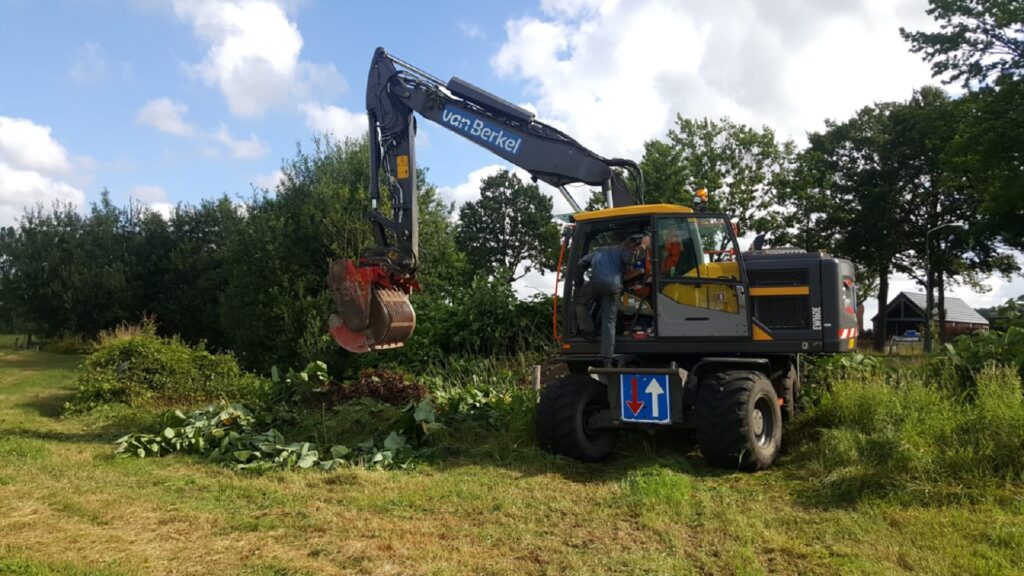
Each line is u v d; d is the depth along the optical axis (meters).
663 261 6.84
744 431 6.14
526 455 6.80
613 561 4.08
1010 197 21.38
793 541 4.40
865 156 35.75
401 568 3.96
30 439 8.09
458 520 4.90
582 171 8.08
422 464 6.66
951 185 26.94
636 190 8.12
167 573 3.86
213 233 36.34
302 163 21.84
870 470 5.44
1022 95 21.06
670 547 4.32
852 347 7.07
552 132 8.32
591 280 6.83
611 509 5.12
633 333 6.87
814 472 5.95
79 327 33.88
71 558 4.04
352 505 5.25
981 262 34.31
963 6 21.94
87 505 5.21
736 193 30.78
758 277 6.89
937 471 5.34
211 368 11.96
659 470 5.77
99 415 10.20
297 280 17.08
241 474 6.37
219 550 4.27
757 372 6.62
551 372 10.38
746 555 4.12
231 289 18.39
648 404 6.53
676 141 31.61
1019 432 5.41
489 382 11.14
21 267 33.78
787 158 31.67
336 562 4.08
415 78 8.66
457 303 13.82
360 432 7.87
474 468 6.46
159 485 5.95
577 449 6.68
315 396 9.05
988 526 4.46
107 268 33.75
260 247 17.59
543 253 53.47
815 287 6.69
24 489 5.68
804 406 8.02
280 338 16.52
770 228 31.61
